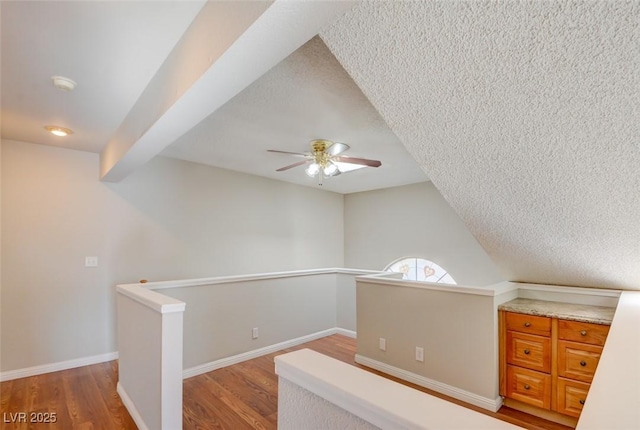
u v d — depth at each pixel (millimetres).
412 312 3047
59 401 2627
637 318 1700
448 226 5082
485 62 1383
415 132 1892
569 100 1431
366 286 3457
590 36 1189
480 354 2605
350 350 3867
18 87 2104
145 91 2145
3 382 2990
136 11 1428
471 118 1673
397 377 3113
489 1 1171
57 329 3311
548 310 2480
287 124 2865
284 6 976
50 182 3328
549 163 1776
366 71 1587
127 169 3070
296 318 4113
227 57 1249
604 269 2455
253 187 5008
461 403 2648
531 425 2342
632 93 1317
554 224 2211
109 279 3629
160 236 4012
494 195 2168
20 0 1341
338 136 3166
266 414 2449
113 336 3625
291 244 5516
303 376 906
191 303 3145
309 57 1841
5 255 3080
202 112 1778
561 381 2328
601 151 1604
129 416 2395
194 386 2902
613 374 993
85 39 1617
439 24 1286
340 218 6461
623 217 1939
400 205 5676
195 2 1378
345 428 794
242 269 4805
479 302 2633
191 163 4305
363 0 1225
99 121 2672
